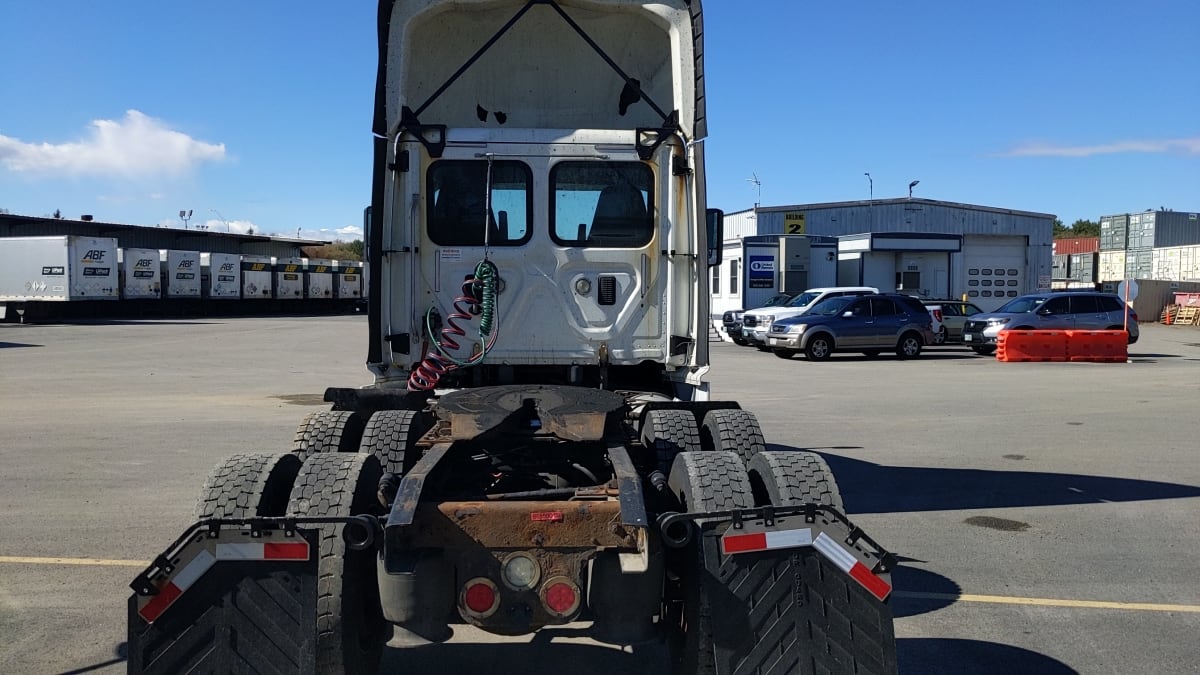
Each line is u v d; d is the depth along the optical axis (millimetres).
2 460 9438
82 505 7504
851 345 24266
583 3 6324
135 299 45188
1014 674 4434
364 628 3717
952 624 5105
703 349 6062
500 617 3471
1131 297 23938
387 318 6090
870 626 3355
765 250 32719
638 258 6109
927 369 21562
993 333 25281
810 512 3420
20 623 4953
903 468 9406
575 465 4547
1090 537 6867
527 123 6852
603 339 6105
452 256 6082
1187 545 6668
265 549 3295
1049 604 5434
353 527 3389
